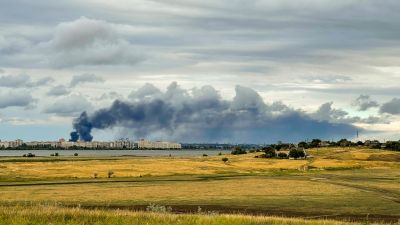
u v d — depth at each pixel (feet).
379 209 235.61
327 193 326.44
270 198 289.33
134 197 289.94
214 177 506.89
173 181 445.78
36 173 534.37
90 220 74.79
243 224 75.77
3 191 329.31
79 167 642.22
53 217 75.56
